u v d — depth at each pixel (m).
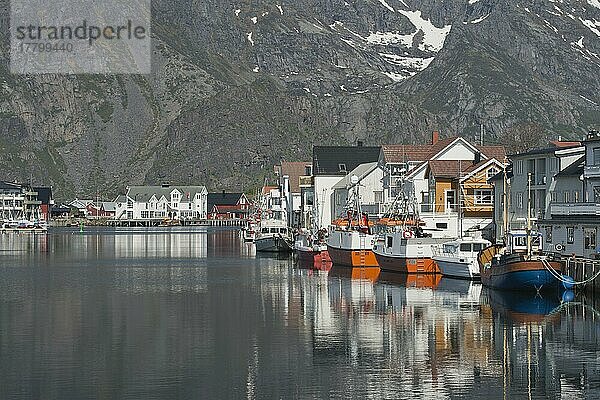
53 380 56.00
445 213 145.38
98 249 197.50
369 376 56.81
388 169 174.62
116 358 62.28
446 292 96.81
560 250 106.50
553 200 120.94
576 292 90.56
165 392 53.19
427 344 66.81
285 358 62.12
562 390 53.16
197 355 63.28
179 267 139.75
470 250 109.75
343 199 188.00
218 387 54.19
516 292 92.88
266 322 77.62
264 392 53.09
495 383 54.88
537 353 63.25
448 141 171.12
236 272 128.75
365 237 132.25
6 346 66.69
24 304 90.69
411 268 118.00
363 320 78.19
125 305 89.56
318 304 88.94
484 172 147.00
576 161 119.19
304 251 150.88
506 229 105.38
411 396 52.00
